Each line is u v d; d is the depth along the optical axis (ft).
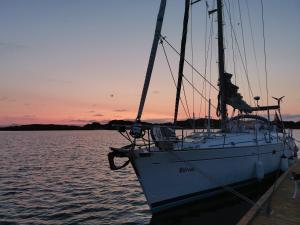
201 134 44.11
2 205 44.14
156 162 32.55
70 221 36.83
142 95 32.09
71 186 57.82
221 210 36.68
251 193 44.32
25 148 163.63
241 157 41.63
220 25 47.47
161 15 33.24
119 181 62.75
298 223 24.41
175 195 34.35
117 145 195.93
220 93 46.55
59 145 194.08
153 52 32.63
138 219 36.81
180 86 37.14
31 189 55.21
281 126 58.34
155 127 33.17
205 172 36.83
